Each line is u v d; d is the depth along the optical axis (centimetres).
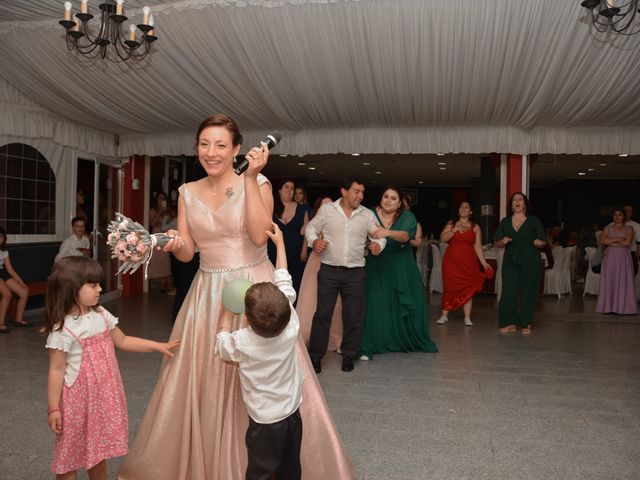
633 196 1975
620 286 851
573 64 653
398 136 838
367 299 567
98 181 915
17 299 692
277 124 834
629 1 558
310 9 600
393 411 393
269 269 254
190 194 251
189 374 240
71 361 227
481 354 575
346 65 673
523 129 816
